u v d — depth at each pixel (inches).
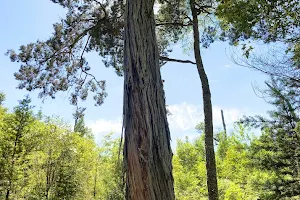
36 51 412.2
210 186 298.5
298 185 308.0
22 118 443.2
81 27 412.8
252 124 344.5
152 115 119.7
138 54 130.1
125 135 120.8
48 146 546.9
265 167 334.0
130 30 136.4
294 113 321.7
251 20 166.7
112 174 537.3
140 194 107.7
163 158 114.6
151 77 127.5
